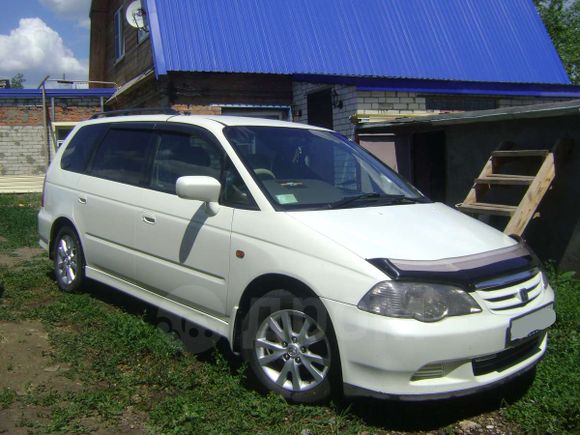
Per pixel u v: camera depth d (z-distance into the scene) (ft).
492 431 11.69
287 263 12.16
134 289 16.63
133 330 15.47
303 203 13.52
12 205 47.01
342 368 11.27
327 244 11.86
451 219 14.10
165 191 15.66
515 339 11.50
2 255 27.50
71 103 60.64
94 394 12.33
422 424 11.93
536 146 22.70
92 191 18.17
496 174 22.99
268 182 13.85
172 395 12.63
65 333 16.05
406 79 37.09
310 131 16.67
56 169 20.58
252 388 13.12
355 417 11.80
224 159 14.52
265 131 15.70
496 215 22.04
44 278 21.95
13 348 15.11
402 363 10.65
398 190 15.92
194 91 37.47
